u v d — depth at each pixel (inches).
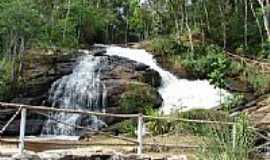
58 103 923.4
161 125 643.5
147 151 508.4
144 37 1520.7
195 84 971.9
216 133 345.1
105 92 885.8
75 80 944.9
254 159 381.1
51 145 523.2
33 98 919.0
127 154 376.5
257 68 976.3
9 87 920.9
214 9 1286.9
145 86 891.4
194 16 1286.9
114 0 1690.5
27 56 1011.9
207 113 650.8
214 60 999.6
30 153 335.3
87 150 375.9
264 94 847.7
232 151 331.9
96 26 1417.3
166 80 989.8
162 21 1379.2
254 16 1197.7
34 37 1010.1
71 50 1095.0
